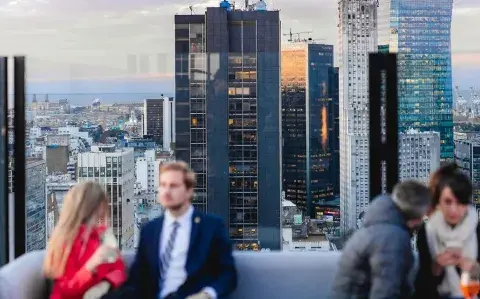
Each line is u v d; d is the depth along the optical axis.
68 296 2.85
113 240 3.05
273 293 3.39
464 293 2.77
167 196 3.00
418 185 2.74
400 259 2.56
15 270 2.97
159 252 3.02
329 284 3.38
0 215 4.12
